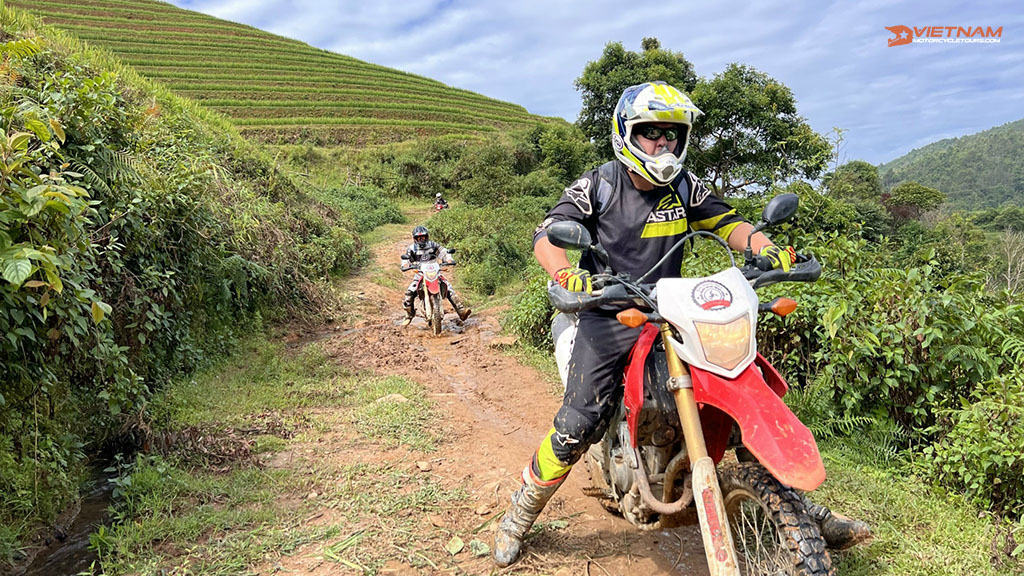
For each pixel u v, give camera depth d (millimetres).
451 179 37656
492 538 3625
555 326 3754
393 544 3543
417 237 10281
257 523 3762
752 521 3260
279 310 9344
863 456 4352
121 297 5609
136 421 4840
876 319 4746
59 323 4148
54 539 3707
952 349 4402
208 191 8773
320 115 51812
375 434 5180
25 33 11352
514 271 15680
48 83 6164
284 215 12797
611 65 27953
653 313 2598
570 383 3072
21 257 3281
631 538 3600
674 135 3010
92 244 4934
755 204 7227
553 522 3738
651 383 2730
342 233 14828
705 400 2426
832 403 4812
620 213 3105
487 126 57969
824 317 4602
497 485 4309
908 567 3113
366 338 8977
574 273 2656
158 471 4234
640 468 2877
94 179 5617
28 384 4086
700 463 2391
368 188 34500
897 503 3707
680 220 3135
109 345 4766
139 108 11445
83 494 4254
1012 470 3604
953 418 4176
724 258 5996
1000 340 4559
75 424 4711
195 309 7191
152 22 64438
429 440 5070
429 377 7129
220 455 4668
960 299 4586
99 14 63094
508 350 8258
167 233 6785
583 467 4594
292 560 3408
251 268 8547
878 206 23516
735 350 2418
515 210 24703
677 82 26203
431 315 9484
